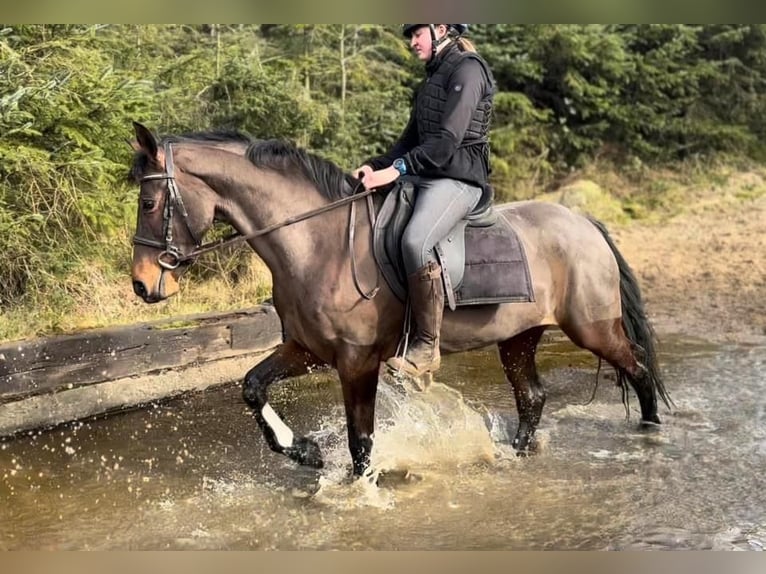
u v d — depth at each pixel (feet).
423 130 12.85
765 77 50.60
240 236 12.48
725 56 50.60
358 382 12.85
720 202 42.75
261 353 20.27
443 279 12.62
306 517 12.42
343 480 13.74
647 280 30.53
